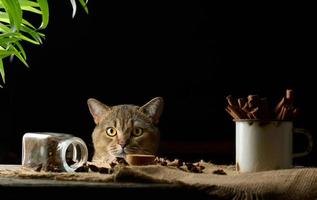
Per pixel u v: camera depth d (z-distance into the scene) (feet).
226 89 8.27
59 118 8.00
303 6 8.09
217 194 3.15
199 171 4.07
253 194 3.15
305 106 8.21
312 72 8.19
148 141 4.96
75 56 8.00
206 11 8.14
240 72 8.25
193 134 8.35
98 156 5.05
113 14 8.01
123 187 3.12
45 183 3.13
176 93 8.30
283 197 3.18
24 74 7.80
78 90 8.07
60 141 4.04
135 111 5.08
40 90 7.91
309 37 8.14
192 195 3.18
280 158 3.98
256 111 3.96
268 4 8.11
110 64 8.13
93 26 7.97
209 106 8.31
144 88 8.27
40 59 7.86
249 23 8.17
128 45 8.12
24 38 4.09
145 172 3.47
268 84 8.27
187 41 8.20
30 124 7.86
